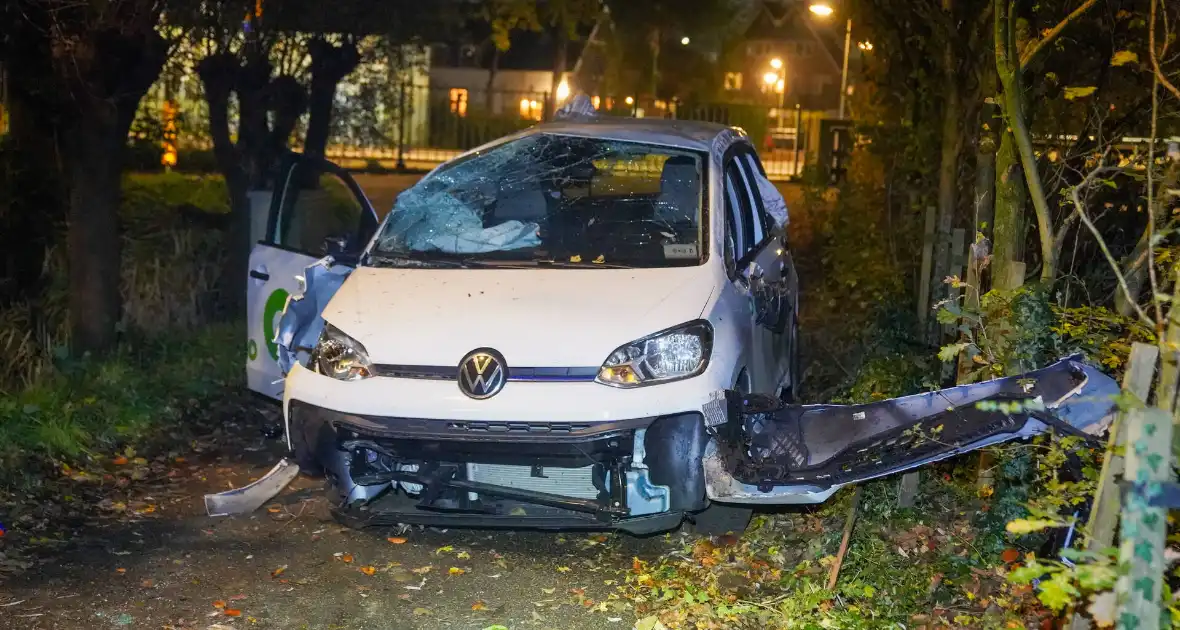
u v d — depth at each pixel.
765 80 50.16
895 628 4.18
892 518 5.12
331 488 5.18
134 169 14.38
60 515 5.54
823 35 54.94
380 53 12.28
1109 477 3.14
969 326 4.93
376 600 4.59
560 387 4.65
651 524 4.80
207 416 7.40
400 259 5.64
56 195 8.64
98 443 6.64
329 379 4.95
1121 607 2.83
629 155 5.93
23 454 6.20
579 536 5.30
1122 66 6.40
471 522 4.93
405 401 4.72
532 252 5.54
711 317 4.95
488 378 4.67
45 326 8.16
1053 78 6.50
